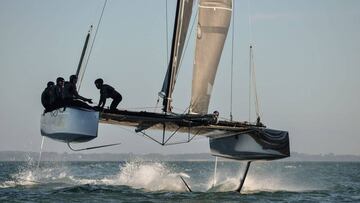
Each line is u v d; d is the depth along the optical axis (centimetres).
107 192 5300
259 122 4997
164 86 4794
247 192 5578
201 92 4859
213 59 4878
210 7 4862
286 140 4962
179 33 4766
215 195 5181
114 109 4359
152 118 4450
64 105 4244
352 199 5312
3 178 8038
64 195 5016
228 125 4825
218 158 5866
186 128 5041
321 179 10225
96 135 4106
